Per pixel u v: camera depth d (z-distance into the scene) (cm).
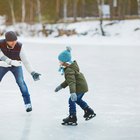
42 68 1862
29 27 6594
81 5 7350
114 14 6675
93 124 790
